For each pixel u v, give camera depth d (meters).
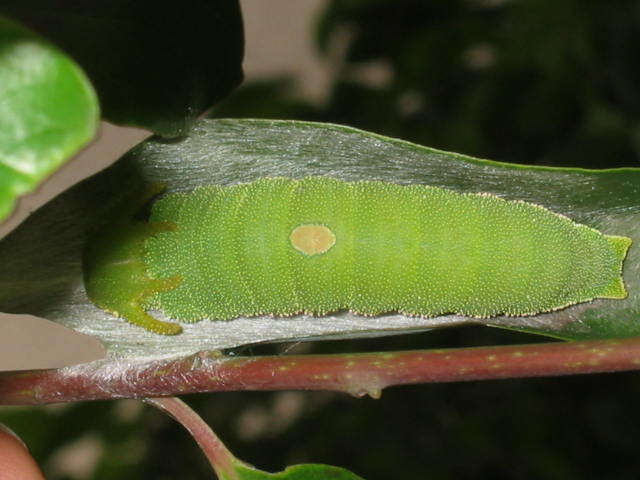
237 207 0.12
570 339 0.12
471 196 0.11
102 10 0.10
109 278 0.12
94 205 0.12
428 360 0.10
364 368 0.10
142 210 0.12
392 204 0.11
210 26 0.11
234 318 0.12
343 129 0.11
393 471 0.16
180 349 0.12
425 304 0.11
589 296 0.11
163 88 0.11
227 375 0.11
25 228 0.11
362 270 0.11
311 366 0.10
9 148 0.08
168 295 0.12
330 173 0.12
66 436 0.15
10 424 0.15
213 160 0.12
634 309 0.11
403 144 0.11
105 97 0.11
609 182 0.11
